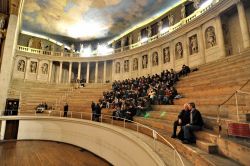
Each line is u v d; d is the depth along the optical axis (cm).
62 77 2905
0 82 1339
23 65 2541
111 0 1984
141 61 2259
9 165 766
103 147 880
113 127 793
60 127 1262
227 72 867
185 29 1717
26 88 2023
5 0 1356
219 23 1401
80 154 954
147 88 1223
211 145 383
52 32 2647
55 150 1029
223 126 440
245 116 415
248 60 855
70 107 1510
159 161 376
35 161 826
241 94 534
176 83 1155
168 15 2072
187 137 457
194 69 1280
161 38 1972
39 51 2681
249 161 295
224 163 316
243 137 362
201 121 480
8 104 1736
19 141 1241
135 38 2478
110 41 2842
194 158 381
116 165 743
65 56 2762
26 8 2077
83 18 2319
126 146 669
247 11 1298
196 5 1709
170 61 1884
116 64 2569
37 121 1330
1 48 1429
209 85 829
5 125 1268
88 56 2744
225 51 1358
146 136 627
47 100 1814
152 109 916
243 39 1220
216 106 566
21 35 2603
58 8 2141
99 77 2862
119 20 2333
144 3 1991
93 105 1101
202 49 1545
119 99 1196
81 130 1098
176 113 705
